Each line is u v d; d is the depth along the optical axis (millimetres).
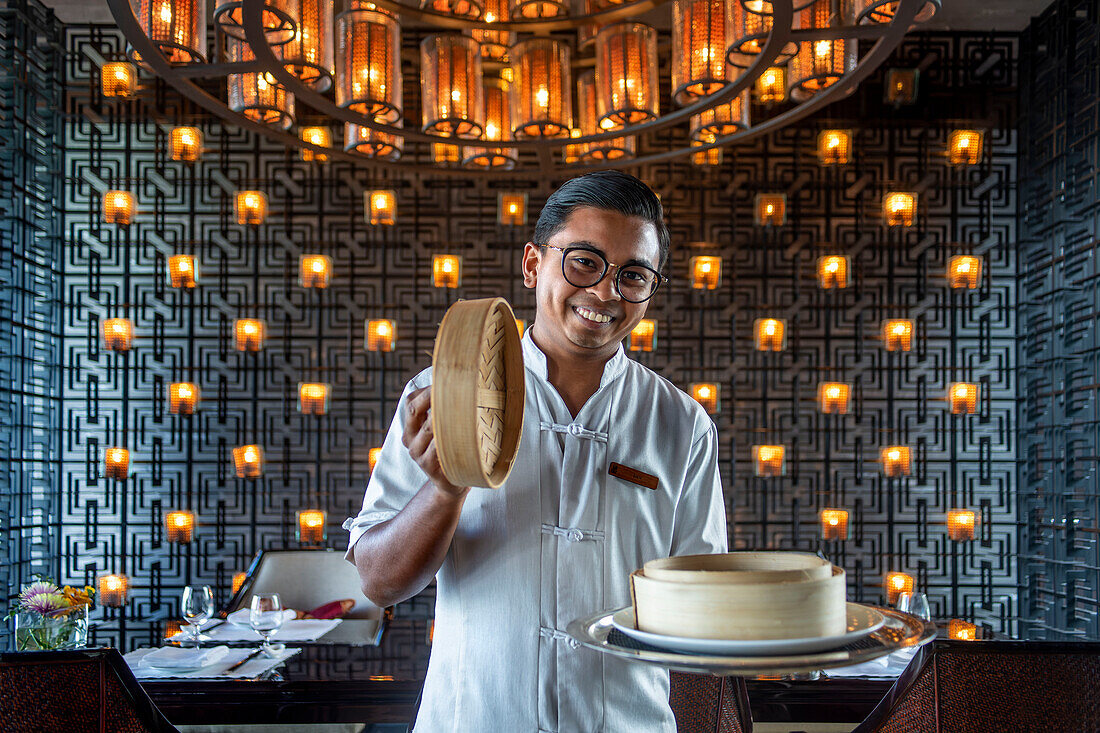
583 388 1110
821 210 5262
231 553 5117
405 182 5215
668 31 5145
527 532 1036
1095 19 4410
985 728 1441
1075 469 4566
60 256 4992
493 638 1021
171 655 2207
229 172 5324
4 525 4410
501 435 831
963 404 4562
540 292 1060
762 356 5238
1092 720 1419
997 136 5293
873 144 5215
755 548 4910
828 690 1940
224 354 5113
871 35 2189
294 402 5215
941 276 5180
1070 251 4617
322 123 4801
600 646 625
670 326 5043
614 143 3189
